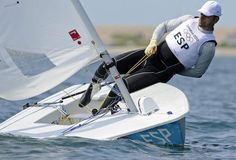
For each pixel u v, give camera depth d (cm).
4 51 3284
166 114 3288
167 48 3444
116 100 3469
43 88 3341
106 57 3359
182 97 3409
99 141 3212
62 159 2955
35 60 3316
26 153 3025
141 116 3334
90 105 3788
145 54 3484
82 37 3306
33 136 3291
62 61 3319
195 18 3438
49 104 3762
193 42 3397
